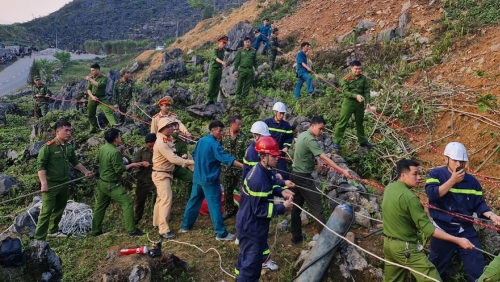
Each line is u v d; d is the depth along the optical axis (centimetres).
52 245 730
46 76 4103
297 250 693
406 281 598
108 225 818
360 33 1595
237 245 714
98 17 10419
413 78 1184
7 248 527
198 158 722
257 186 539
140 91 1566
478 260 554
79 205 827
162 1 10862
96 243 738
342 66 1470
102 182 749
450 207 571
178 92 1413
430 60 1202
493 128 877
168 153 741
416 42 1341
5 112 1759
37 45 8888
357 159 923
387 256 544
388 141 959
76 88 1738
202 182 717
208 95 1255
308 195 675
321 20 1891
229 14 3322
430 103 1017
